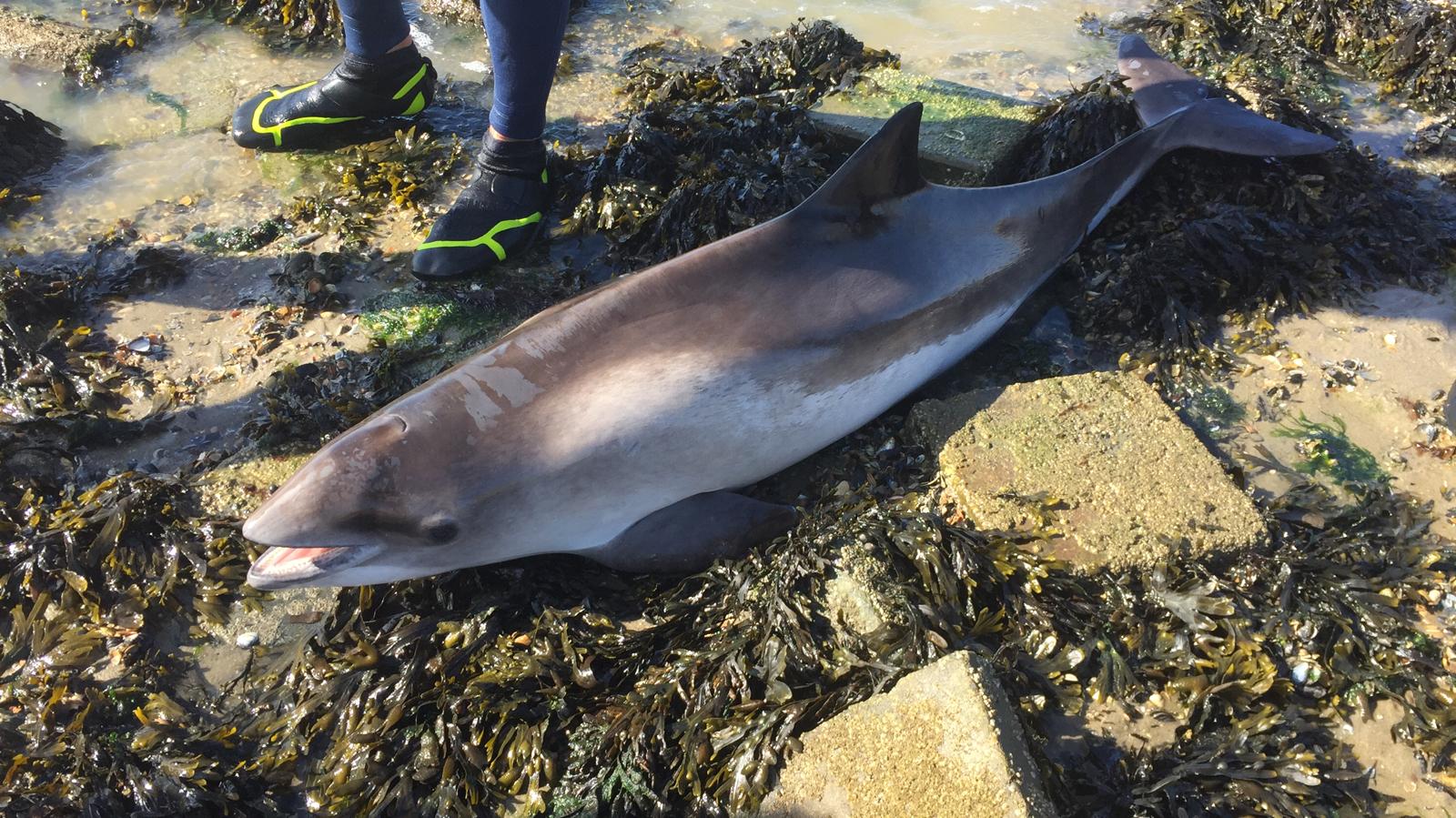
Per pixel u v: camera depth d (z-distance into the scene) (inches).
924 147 52.6
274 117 55.7
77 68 61.6
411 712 33.1
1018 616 34.7
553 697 33.3
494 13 44.6
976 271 43.0
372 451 33.9
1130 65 58.8
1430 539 37.9
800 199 49.8
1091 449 38.9
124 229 51.1
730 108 55.2
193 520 38.0
